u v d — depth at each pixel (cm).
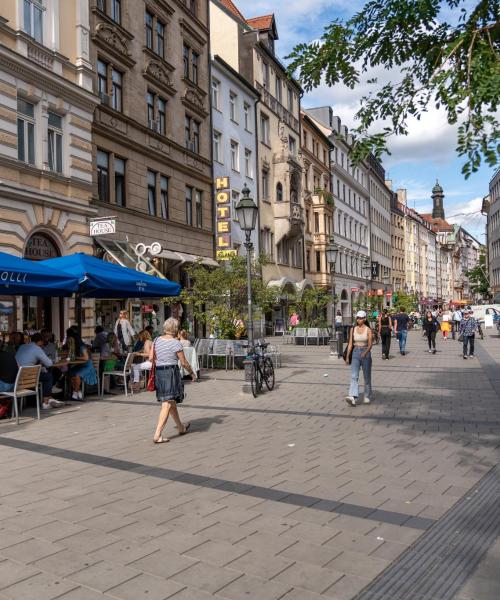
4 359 978
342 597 359
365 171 6794
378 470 646
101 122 2044
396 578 384
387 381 1477
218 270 1919
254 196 3672
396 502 538
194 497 555
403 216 9369
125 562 409
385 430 866
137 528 474
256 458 704
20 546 439
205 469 655
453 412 1009
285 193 4003
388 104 647
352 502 538
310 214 4762
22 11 1672
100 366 1338
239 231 3416
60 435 855
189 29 2778
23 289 1141
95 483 604
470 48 543
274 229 3991
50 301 1827
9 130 1606
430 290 11506
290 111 4356
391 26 647
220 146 3192
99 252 1995
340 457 705
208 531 467
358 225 6456
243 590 368
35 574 391
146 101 2375
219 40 3691
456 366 1853
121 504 535
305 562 409
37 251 1736
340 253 5644
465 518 495
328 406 1094
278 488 582
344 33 670
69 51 1883
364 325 1106
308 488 581
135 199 2270
